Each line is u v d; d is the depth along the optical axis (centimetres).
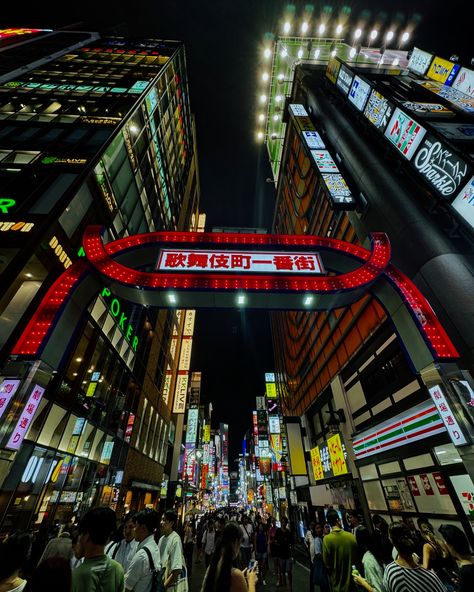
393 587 298
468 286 917
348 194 1524
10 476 839
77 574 247
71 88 2100
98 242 772
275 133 4038
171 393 3219
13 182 1273
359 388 1588
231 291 731
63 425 1142
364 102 1720
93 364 1427
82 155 1455
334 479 1777
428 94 1853
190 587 935
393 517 1180
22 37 2762
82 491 1264
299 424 2589
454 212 1021
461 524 839
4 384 525
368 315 1486
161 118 2694
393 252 1210
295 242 843
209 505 6762
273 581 1049
